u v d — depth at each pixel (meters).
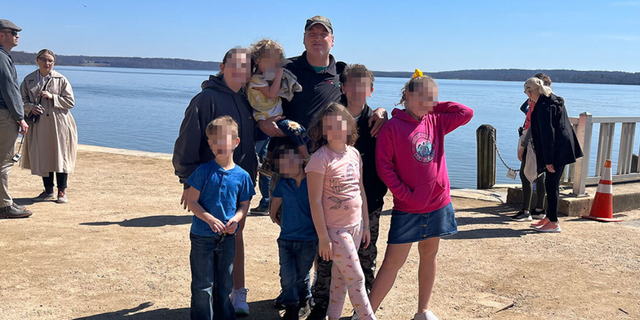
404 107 3.52
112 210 6.71
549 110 6.07
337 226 3.24
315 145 3.41
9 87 5.83
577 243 5.77
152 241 5.45
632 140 8.19
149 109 42.16
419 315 3.71
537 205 6.86
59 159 6.92
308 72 3.85
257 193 8.00
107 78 174.62
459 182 14.15
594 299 4.25
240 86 3.65
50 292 4.08
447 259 5.18
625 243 5.79
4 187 6.05
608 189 6.84
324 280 3.62
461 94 119.31
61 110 7.00
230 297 3.50
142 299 4.03
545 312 3.99
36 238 5.39
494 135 9.13
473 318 3.86
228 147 3.26
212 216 3.22
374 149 3.62
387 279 3.55
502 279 4.66
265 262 4.96
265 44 3.64
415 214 3.43
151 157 10.79
